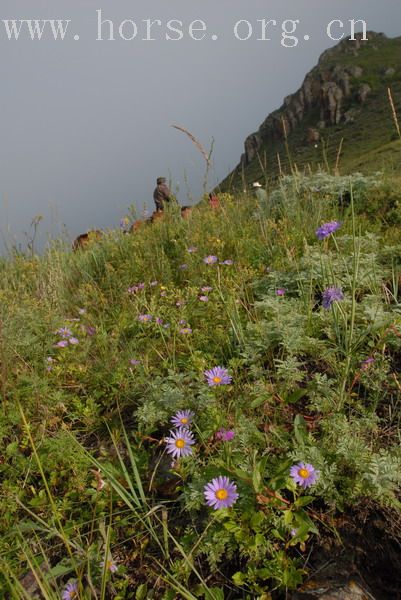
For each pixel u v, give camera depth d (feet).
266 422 7.27
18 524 6.44
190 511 6.06
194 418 7.23
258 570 5.18
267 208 16.80
